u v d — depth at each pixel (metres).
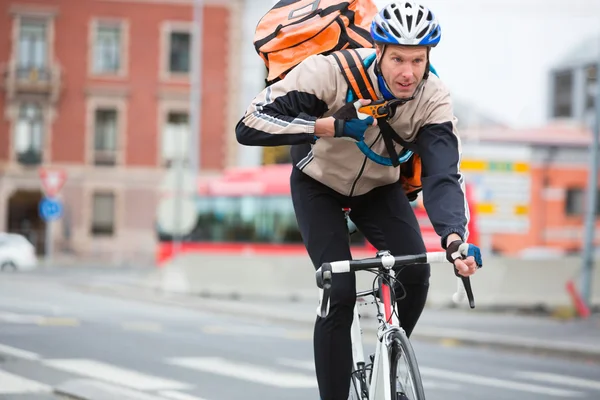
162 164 55.75
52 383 10.02
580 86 49.25
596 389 11.54
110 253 55.16
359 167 5.83
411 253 5.95
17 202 55.62
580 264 25.53
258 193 32.75
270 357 13.30
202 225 33.31
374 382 5.63
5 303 22.61
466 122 40.34
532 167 38.59
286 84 5.60
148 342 14.73
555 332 18.22
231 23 55.59
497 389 11.20
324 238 5.93
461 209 5.32
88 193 55.03
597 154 22.80
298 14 5.95
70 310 21.00
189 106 55.75
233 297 28.08
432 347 16.78
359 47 5.87
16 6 54.56
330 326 5.84
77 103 55.19
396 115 5.56
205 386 10.34
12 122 54.50
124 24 55.47
